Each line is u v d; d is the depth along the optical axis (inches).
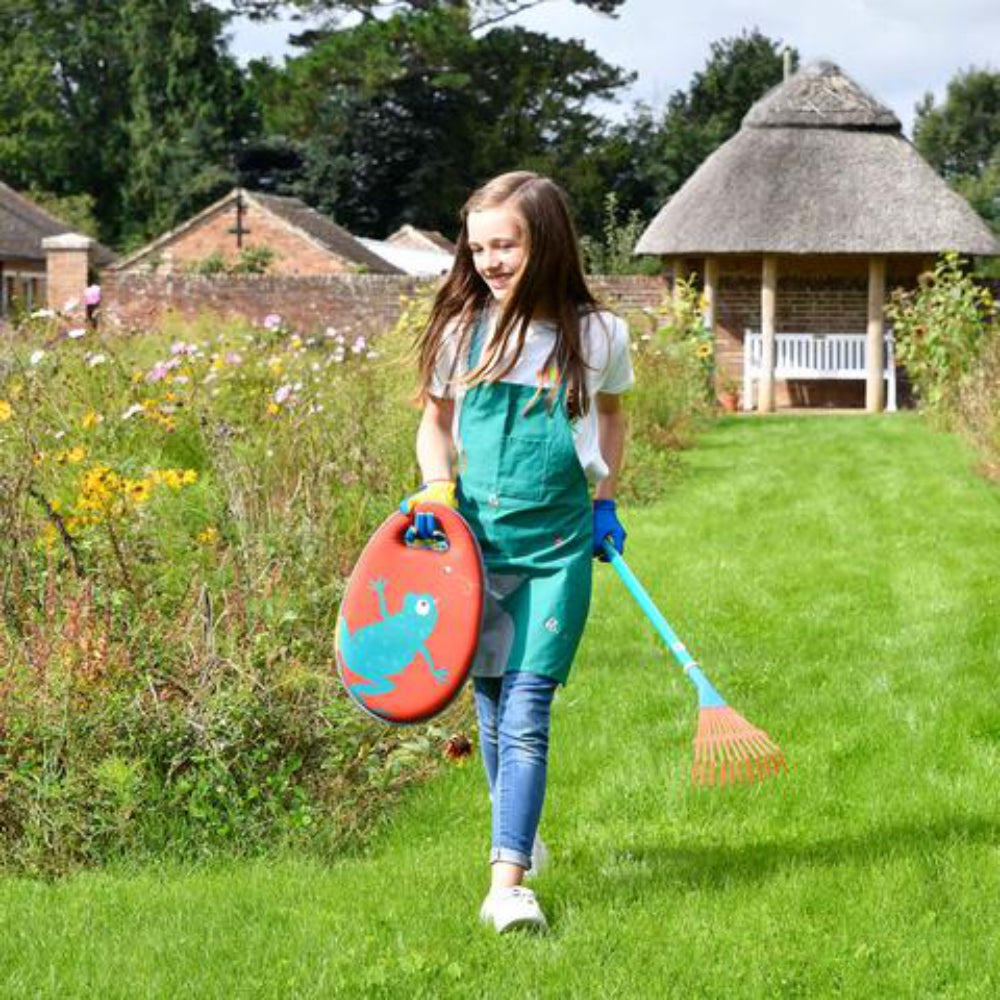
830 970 145.9
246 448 310.7
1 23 2519.7
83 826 181.6
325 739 202.5
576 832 187.5
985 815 189.2
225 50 2474.2
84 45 2476.6
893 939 151.8
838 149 974.4
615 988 141.4
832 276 1024.2
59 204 2263.8
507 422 159.3
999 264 1995.6
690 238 959.0
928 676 259.3
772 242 941.8
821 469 560.7
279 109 2167.8
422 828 191.0
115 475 251.6
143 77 2409.0
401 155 2192.4
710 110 2320.4
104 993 142.1
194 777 188.5
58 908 162.2
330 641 220.7
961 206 965.8
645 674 260.5
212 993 141.6
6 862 179.6
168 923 157.6
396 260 1743.4
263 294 1010.1
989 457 537.6
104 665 195.6
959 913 158.4
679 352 733.3
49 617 202.7
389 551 160.1
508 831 155.3
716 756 159.0
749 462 588.7
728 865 174.4
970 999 140.4
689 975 144.6
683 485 519.5
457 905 161.2
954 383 710.5
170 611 223.5
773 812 192.7
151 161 2361.0
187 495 276.4
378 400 391.9
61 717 187.8
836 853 176.7
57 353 353.4
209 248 1588.3
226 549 243.1
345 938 153.0
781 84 1016.2
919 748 217.6
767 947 150.5
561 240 158.9
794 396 1019.9
